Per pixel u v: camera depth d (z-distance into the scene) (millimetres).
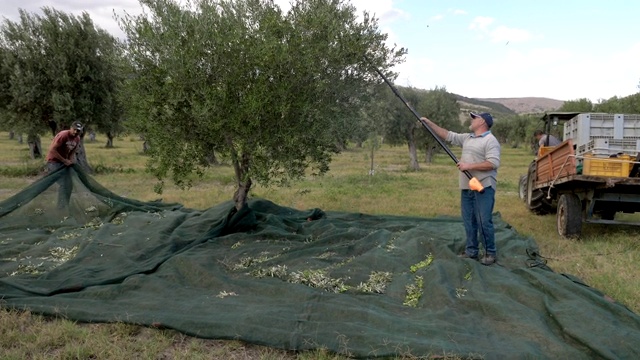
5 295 4637
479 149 5773
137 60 6035
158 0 6023
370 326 4043
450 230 7492
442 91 24594
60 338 3975
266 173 6375
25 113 17016
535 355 3566
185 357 3707
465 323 4168
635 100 27656
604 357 3580
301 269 5516
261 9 6359
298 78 6148
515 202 12648
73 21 16953
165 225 7273
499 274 5277
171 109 5996
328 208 10852
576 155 7758
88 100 16922
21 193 7969
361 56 6449
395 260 5668
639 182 7164
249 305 4484
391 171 22984
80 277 5273
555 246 7340
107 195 8766
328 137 6445
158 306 4496
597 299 4457
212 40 5848
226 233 7023
